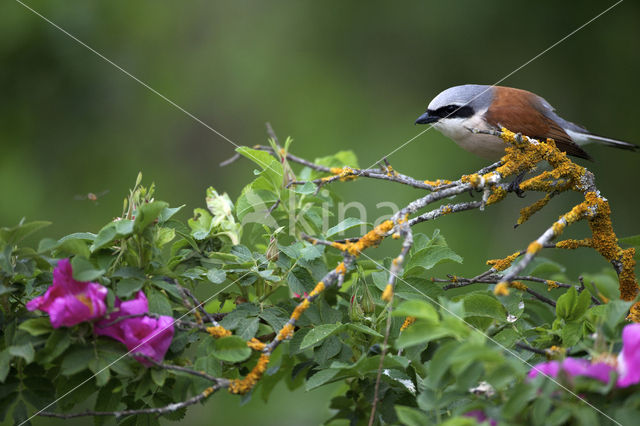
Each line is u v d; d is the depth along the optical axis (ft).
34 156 38.78
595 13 39.42
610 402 9.62
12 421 11.90
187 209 40.06
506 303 12.98
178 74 43.11
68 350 11.00
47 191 38.09
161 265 12.14
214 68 43.55
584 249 33.94
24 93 39.40
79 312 10.81
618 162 37.73
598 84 38.93
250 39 44.50
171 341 11.88
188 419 27.66
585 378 9.59
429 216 12.90
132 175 39.75
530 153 14.11
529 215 14.57
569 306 12.23
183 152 41.55
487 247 35.06
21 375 11.64
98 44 41.45
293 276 13.80
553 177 14.12
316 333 12.30
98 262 11.88
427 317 9.64
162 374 11.27
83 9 41.19
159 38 43.75
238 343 11.51
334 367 11.85
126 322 11.23
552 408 9.53
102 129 40.52
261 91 42.83
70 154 39.32
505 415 9.31
